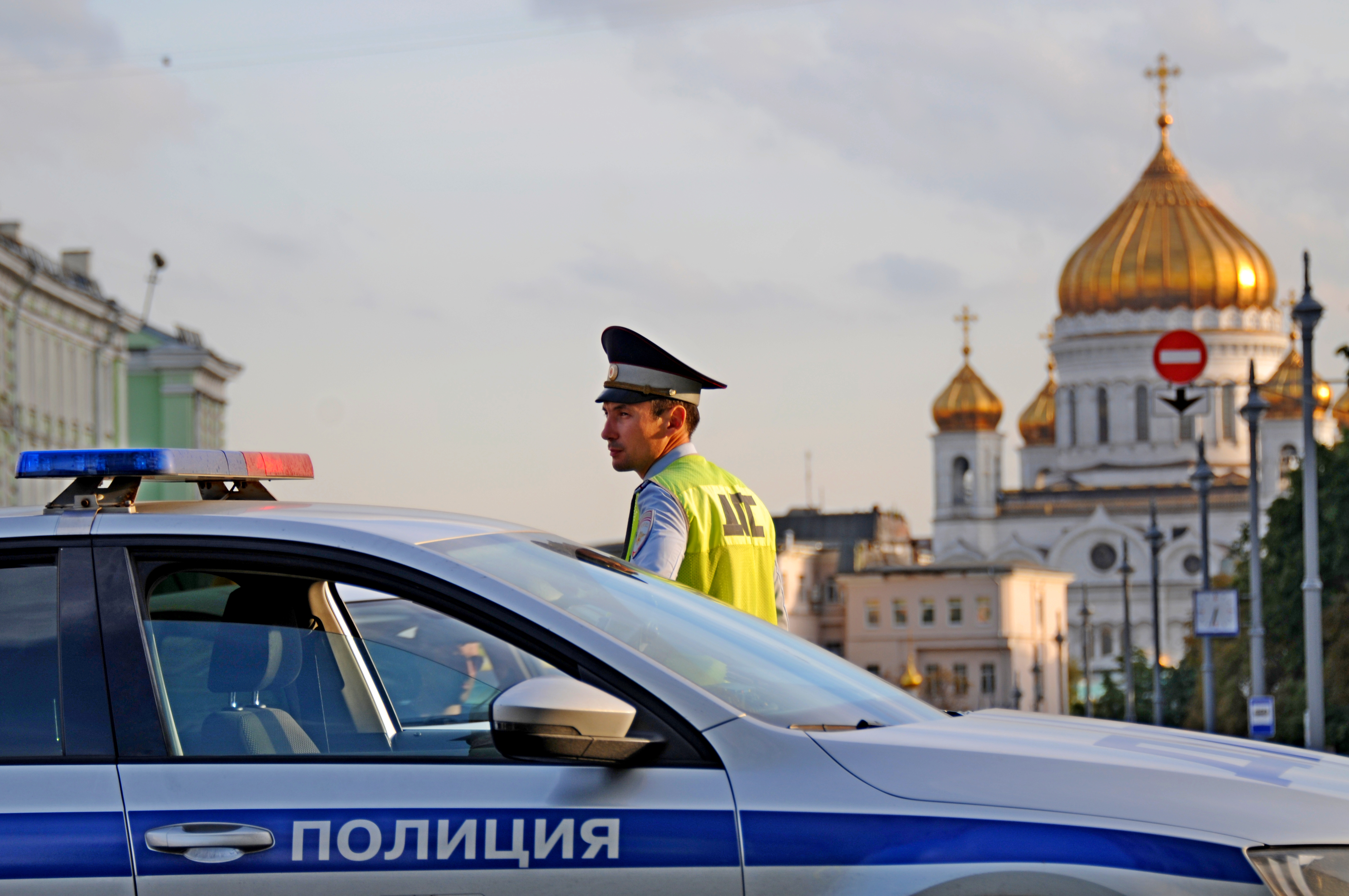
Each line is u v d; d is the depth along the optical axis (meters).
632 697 5.11
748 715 5.19
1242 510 172.00
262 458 6.45
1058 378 181.50
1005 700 150.62
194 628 5.40
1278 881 4.74
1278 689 73.25
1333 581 70.88
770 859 4.88
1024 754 5.18
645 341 8.29
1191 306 173.38
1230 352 173.00
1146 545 174.12
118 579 5.36
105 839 4.98
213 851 4.95
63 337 86.75
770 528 8.34
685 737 5.07
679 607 5.98
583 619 5.39
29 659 5.28
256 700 5.36
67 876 4.93
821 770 5.04
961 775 5.05
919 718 5.75
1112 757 5.26
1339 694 66.81
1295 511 73.44
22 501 78.88
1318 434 170.88
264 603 5.49
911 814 4.93
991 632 151.25
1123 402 176.75
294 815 5.00
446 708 5.38
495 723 4.89
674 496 7.86
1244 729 78.06
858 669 6.25
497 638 5.24
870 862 4.86
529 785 5.02
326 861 4.94
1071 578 167.62
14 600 5.36
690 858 4.89
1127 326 175.62
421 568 5.29
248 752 5.23
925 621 153.25
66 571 5.37
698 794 4.97
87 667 5.24
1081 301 178.62
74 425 88.19
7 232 85.56
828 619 162.50
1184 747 5.66
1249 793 5.06
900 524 181.88
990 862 4.81
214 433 114.69
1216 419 173.25
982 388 183.62
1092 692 172.50
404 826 4.97
